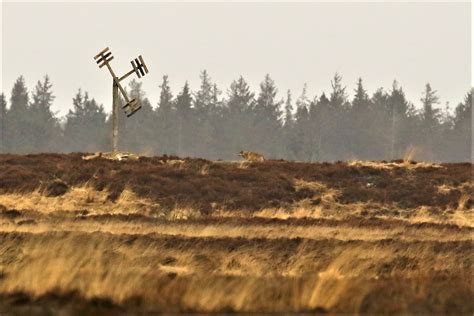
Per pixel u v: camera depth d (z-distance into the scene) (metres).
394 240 106.69
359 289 70.12
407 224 130.50
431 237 117.81
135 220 125.62
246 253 92.44
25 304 65.25
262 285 70.38
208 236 105.81
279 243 99.50
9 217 123.62
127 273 73.50
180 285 69.50
